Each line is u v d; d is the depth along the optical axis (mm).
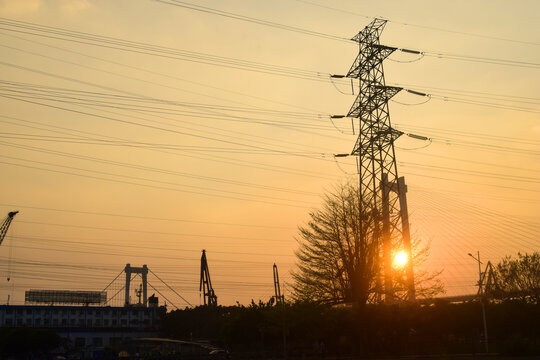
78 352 118750
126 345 121125
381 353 62406
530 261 73500
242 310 80688
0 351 100812
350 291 58531
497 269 75938
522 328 76562
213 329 133500
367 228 58500
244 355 64000
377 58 64875
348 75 66000
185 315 143250
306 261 59688
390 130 61656
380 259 57812
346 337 68062
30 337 101875
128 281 184500
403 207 75062
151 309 170875
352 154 63938
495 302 82688
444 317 78750
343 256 58125
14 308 155125
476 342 72125
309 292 58875
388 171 61219
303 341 72250
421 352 64938
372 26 66250
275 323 68750
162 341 106438
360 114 64188
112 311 165875
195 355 63531
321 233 59531
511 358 50438
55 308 159500
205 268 142875
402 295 58125
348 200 60406
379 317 61844
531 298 74438
